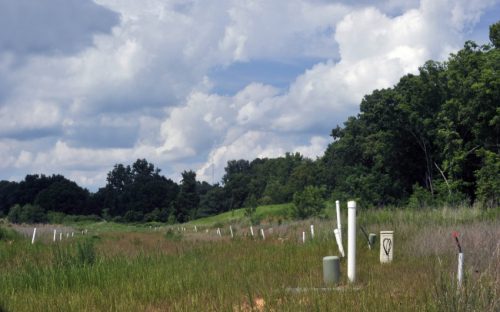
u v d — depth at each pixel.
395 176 66.56
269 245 19.23
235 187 157.25
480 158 54.66
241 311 8.05
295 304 7.89
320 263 13.67
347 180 66.19
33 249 20.19
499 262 9.51
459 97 55.81
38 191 154.38
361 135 74.94
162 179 168.12
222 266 13.41
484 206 27.86
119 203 157.75
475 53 56.50
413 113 60.19
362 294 8.23
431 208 29.97
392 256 13.55
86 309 8.80
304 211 44.97
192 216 146.38
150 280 11.02
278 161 157.50
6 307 9.24
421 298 7.88
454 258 12.06
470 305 7.29
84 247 14.95
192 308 8.39
